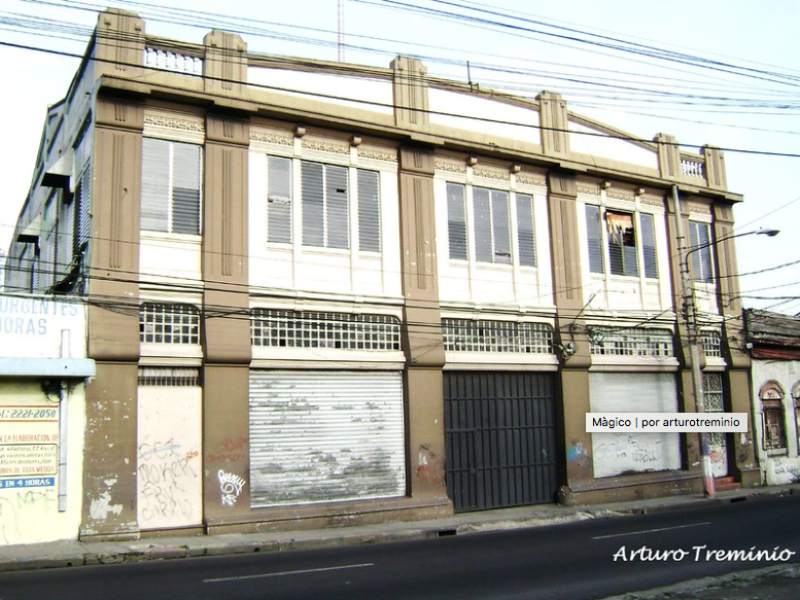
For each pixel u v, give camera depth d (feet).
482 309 68.80
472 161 70.33
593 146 79.56
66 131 67.87
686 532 51.29
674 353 82.74
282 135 61.77
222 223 57.88
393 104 67.15
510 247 72.33
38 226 80.23
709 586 33.88
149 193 56.29
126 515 51.42
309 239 61.98
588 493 71.92
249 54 60.85
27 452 49.19
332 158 63.82
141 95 55.77
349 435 61.52
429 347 65.31
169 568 41.11
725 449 85.97
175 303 56.08
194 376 56.03
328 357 60.75
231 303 57.11
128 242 54.39
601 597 32.12
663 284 82.89
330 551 47.73
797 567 38.17
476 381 69.10
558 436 72.64
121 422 52.19
